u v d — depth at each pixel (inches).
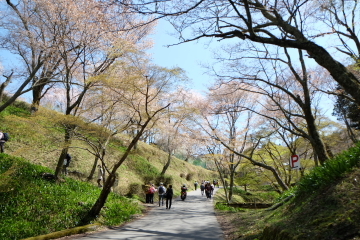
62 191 472.4
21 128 462.6
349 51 422.0
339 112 852.6
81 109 520.1
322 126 824.3
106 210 463.2
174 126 951.6
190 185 1542.8
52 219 373.1
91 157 881.5
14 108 904.3
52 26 517.3
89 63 568.1
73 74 580.7
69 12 495.8
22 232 325.7
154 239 308.8
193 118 840.3
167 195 674.8
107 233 348.8
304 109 420.8
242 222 424.8
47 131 458.9
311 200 243.3
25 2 568.1
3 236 305.7
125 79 412.2
